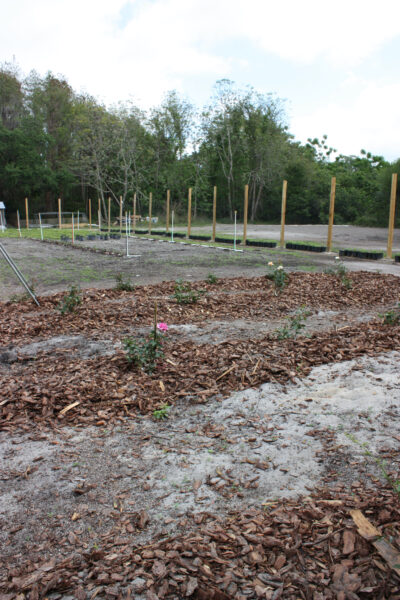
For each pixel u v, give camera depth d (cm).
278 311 711
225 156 5231
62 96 5181
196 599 181
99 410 365
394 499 235
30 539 222
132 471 279
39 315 702
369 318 656
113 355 492
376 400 365
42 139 4897
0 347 535
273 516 229
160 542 214
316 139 6831
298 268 1260
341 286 923
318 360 464
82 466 286
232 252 1773
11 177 4681
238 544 210
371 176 5691
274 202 5331
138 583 189
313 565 194
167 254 1691
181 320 658
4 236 2786
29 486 267
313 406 361
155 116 5159
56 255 1658
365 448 293
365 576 186
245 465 281
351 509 229
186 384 410
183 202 5412
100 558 206
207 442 312
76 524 232
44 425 344
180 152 5372
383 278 1053
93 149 4847
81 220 5084
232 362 459
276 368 438
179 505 243
